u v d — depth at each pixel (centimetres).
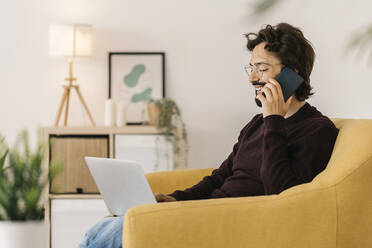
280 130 156
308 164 153
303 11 321
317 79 324
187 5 332
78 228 295
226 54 333
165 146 296
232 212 130
